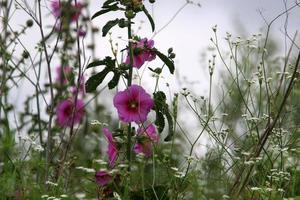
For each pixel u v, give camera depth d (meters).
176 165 7.69
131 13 6.47
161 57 6.66
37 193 6.83
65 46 8.91
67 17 8.76
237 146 7.40
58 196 6.67
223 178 7.16
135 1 6.51
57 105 8.88
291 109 7.46
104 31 6.50
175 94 6.56
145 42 6.66
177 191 6.48
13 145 7.32
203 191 7.07
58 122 8.97
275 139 7.11
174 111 6.55
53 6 8.56
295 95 7.62
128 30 6.60
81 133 9.34
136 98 6.64
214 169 7.29
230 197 6.65
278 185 6.88
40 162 7.38
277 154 7.59
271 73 8.43
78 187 7.46
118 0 6.58
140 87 6.66
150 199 6.54
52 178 7.32
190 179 6.79
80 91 9.17
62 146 8.48
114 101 6.63
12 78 8.30
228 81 8.39
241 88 8.23
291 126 7.61
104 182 6.55
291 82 6.65
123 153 6.79
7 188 6.82
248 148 7.01
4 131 7.62
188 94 6.87
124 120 6.61
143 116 6.63
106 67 6.66
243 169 6.73
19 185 6.95
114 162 6.69
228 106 8.05
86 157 8.68
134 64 6.73
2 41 8.11
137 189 6.67
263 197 6.54
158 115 6.68
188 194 7.10
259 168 7.25
